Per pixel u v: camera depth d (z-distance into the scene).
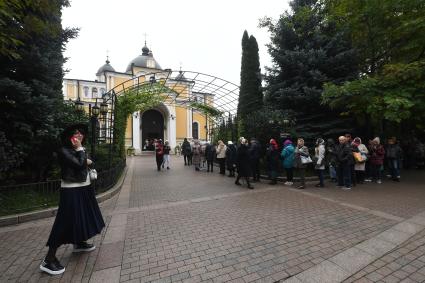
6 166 5.90
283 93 10.80
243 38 14.74
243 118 13.38
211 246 3.68
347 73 10.74
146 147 31.52
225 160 11.58
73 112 8.46
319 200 6.33
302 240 3.84
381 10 9.59
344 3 10.17
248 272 2.96
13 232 4.37
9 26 5.55
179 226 4.56
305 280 2.78
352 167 8.16
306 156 8.00
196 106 19.66
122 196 7.20
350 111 10.20
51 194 6.01
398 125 13.45
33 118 6.36
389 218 4.79
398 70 8.21
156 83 15.02
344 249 3.52
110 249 3.62
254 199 6.55
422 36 9.38
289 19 11.96
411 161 12.63
